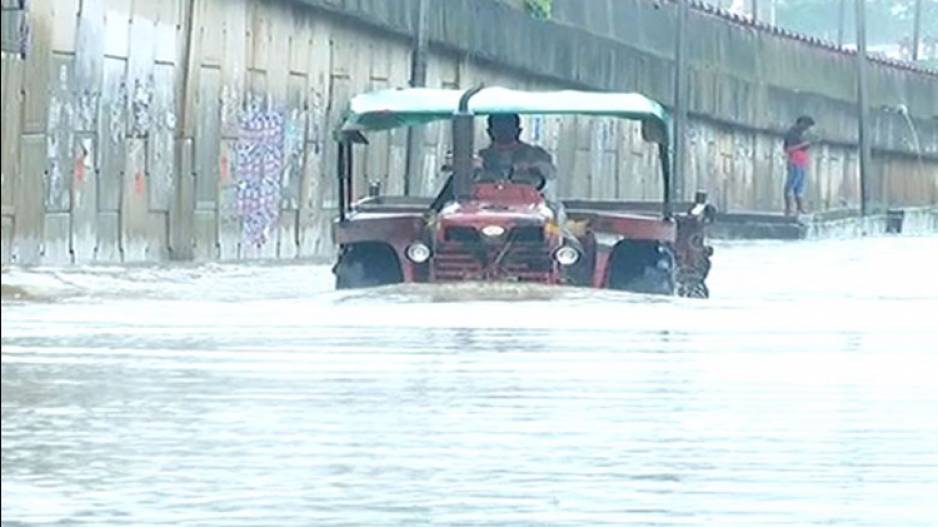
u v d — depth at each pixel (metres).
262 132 64.81
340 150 40.41
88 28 52.78
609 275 39.19
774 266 60.84
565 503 14.44
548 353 26.20
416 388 21.77
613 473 15.83
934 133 154.50
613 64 95.38
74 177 52.34
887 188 144.50
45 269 47.06
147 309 34.09
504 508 14.17
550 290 37.41
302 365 24.14
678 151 98.56
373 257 39.31
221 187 61.94
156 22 57.06
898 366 25.06
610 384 22.45
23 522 13.41
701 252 42.00
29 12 49.19
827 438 18.03
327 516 13.78
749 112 114.81
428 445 17.28
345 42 71.00
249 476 15.45
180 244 59.25
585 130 89.19
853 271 57.31
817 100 127.81
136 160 56.22
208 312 33.47
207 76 60.62
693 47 105.00
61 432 17.88
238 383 22.11
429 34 76.00
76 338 27.84
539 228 38.00
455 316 32.75
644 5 99.31
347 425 18.48
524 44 85.88
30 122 49.56
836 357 26.31
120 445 17.06
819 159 128.88
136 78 56.00
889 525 13.63
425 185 75.62
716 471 16.02
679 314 34.44
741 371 24.19
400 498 14.59
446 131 77.88
